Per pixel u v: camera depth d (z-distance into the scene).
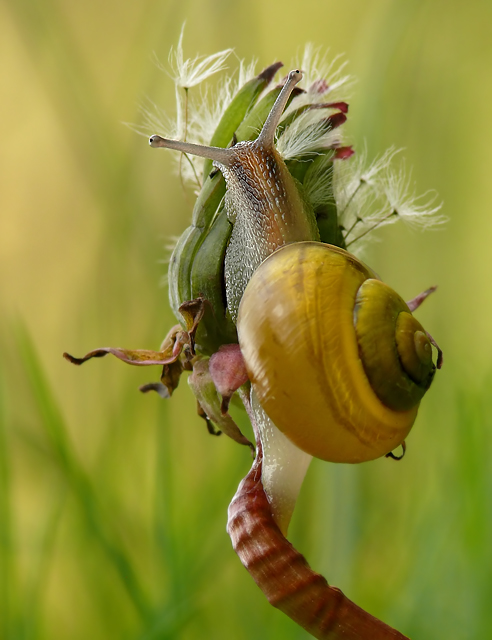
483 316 0.65
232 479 0.43
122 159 0.52
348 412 0.29
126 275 0.52
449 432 0.50
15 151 0.79
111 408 0.49
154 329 0.50
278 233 0.30
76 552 0.44
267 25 0.77
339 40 0.76
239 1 0.53
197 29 0.52
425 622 0.42
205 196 0.31
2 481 0.42
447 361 0.55
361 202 0.31
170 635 0.38
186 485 0.47
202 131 0.32
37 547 0.45
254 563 0.30
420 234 0.59
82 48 0.78
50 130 0.79
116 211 0.52
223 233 0.30
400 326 0.30
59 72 0.53
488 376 0.46
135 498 0.48
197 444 0.49
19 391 0.46
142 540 0.47
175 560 0.40
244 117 0.31
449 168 0.67
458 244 0.66
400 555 0.48
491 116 0.73
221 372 0.30
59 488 0.41
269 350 0.29
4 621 0.40
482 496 0.43
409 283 0.61
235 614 0.43
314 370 0.29
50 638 0.45
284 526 0.30
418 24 0.53
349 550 0.42
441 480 0.46
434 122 0.68
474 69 0.72
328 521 0.43
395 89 0.52
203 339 0.31
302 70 0.31
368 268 0.30
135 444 0.49
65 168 0.79
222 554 0.42
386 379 0.29
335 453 0.30
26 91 0.80
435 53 0.70
